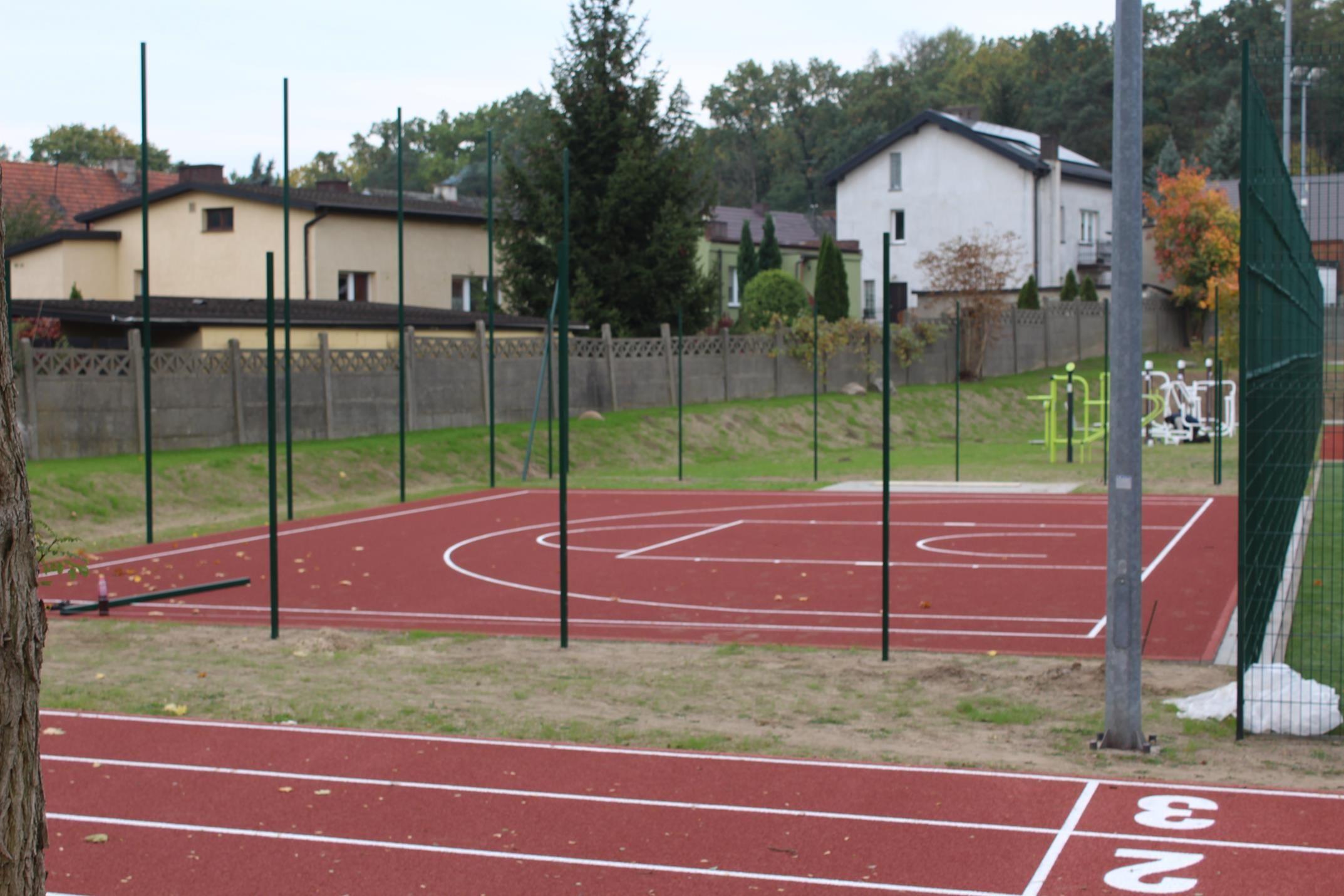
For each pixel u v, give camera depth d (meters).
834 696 10.43
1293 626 12.54
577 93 44.44
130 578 16.77
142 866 6.76
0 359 3.10
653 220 44.72
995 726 9.45
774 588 15.73
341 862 6.79
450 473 29.72
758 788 7.92
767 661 11.81
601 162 44.75
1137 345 8.59
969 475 30.33
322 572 17.25
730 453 35.66
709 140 113.62
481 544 19.91
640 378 37.50
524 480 29.64
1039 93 98.19
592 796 7.82
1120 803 7.54
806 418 39.25
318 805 7.71
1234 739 8.96
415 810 7.60
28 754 3.13
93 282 42.59
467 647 12.57
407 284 42.78
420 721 9.59
